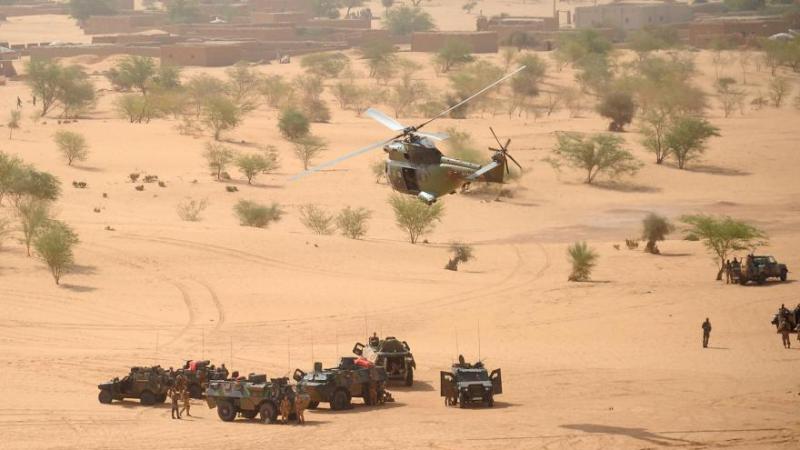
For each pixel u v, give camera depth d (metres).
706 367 164.88
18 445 119.31
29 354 174.12
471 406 140.50
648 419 126.88
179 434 125.31
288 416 134.12
